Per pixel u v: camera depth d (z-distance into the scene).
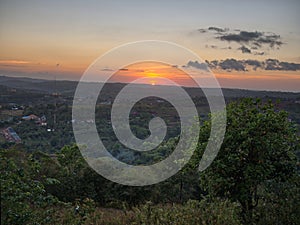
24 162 3.44
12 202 2.87
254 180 4.42
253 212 4.23
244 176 4.51
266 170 4.44
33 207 3.22
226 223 3.75
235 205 4.35
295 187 4.39
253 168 4.39
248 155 4.61
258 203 4.51
